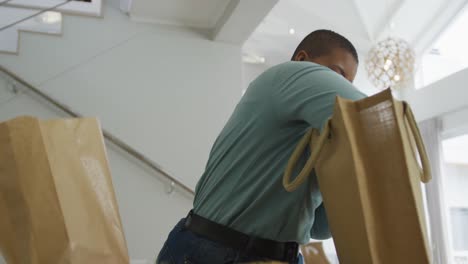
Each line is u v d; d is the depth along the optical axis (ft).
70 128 3.01
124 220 9.88
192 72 11.11
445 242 18.11
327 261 5.43
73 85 10.28
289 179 2.09
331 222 1.93
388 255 1.70
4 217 2.74
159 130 10.61
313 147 2.08
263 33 19.51
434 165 18.95
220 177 2.54
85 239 2.83
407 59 16.60
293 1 19.65
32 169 2.79
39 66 10.12
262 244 2.30
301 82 2.26
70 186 2.89
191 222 2.56
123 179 10.05
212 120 10.98
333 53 2.91
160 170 10.11
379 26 20.99
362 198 1.71
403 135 1.71
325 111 2.03
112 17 10.86
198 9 10.68
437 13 19.79
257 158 2.39
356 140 1.79
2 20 10.02
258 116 2.45
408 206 1.66
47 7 10.31
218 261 2.31
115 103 10.46
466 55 19.80
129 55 10.79
